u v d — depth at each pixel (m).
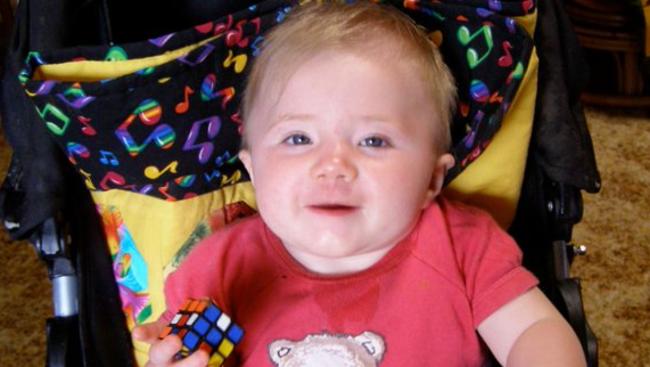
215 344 0.79
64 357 0.90
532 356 0.84
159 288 0.98
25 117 0.91
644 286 1.59
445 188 1.02
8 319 1.56
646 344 1.50
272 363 0.90
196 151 0.92
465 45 0.94
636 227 1.69
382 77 0.86
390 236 0.88
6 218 0.91
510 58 0.94
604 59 1.95
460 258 0.92
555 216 0.99
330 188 0.84
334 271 0.92
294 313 0.92
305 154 0.85
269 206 0.87
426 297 0.90
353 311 0.90
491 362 0.94
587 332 0.91
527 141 1.00
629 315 1.54
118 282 0.98
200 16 1.02
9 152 1.88
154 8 1.01
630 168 1.81
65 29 0.93
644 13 1.76
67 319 0.93
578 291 0.93
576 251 1.03
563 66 1.01
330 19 0.89
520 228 1.05
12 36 0.93
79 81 0.86
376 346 0.89
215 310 0.80
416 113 0.88
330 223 0.84
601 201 1.75
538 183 1.02
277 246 0.95
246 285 0.95
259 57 0.90
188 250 0.97
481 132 0.96
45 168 0.90
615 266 1.62
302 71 0.87
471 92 0.95
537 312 0.88
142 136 0.88
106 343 0.95
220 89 0.89
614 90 1.92
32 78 0.86
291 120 0.86
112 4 0.97
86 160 0.90
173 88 0.86
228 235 0.97
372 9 0.90
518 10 0.95
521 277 0.89
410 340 0.89
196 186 0.95
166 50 0.87
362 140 0.86
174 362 0.78
